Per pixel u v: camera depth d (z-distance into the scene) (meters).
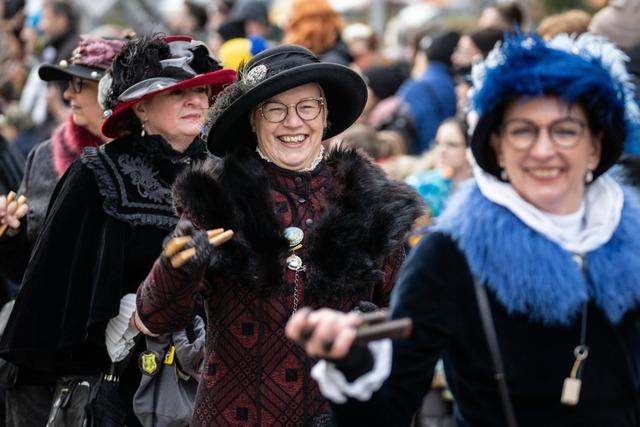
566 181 6.24
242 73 8.37
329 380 5.91
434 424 12.52
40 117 18.47
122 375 9.21
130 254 9.02
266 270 7.89
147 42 9.36
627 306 6.17
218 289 8.08
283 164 8.27
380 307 8.43
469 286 6.18
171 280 7.57
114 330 8.97
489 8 18.45
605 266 6.20
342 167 8.27
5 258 10.25
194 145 9.40
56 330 9.00
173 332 8.47
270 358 7.97
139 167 9.21
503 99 6.19
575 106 6.20
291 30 19.44
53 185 10.83
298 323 5.64
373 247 8.04
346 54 19.47
